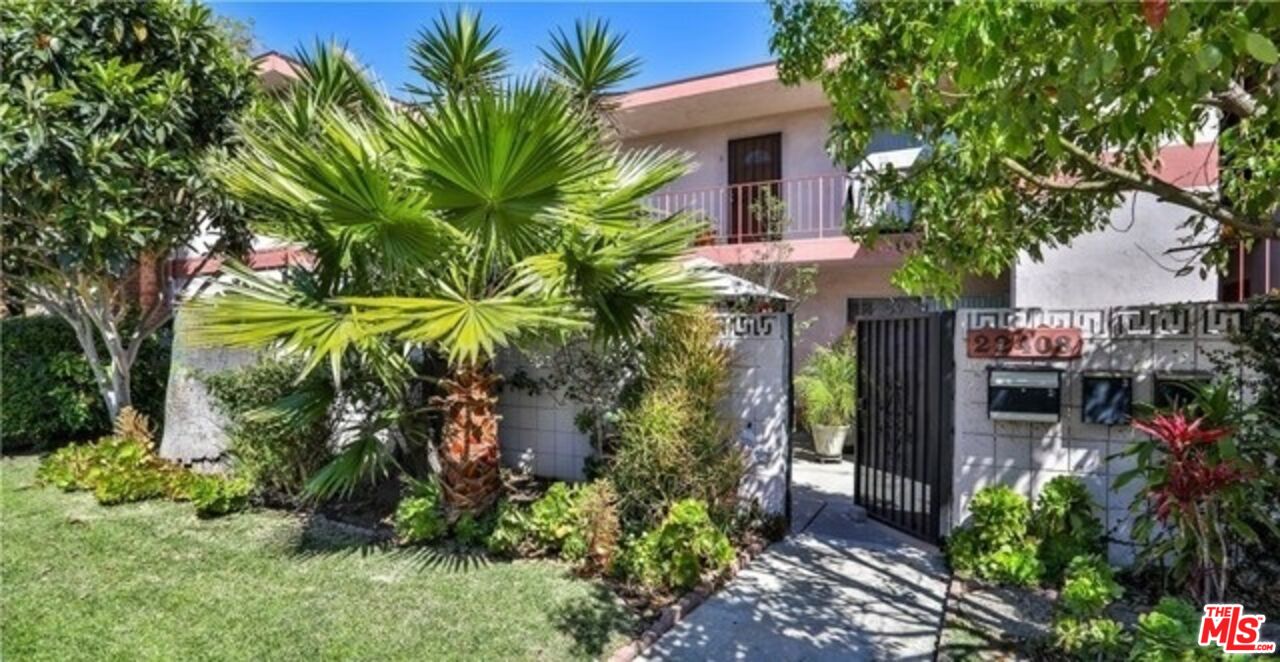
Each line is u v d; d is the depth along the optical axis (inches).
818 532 224.2
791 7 153.9
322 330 171.5
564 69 257.1
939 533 200.4
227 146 276.7
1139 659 107.2
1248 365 152.3
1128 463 173.9
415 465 250.5
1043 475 185.0
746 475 222.4
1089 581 135.2
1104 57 69.6
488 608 159.8
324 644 142.3
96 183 245.4
